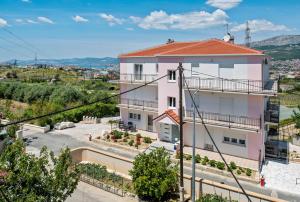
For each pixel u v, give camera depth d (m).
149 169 19.08
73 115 43.97
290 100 67.19
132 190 20.67
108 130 38.69
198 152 28.91
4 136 27.88
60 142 34.03
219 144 28.69
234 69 27.23
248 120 26.83
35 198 11.13
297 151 29.91
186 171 24.98
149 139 32.69
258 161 26.11
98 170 22.91
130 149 30.77
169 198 19.42
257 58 25.97
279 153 28.75
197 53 29.22
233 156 27.86
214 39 30.53
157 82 34.25
